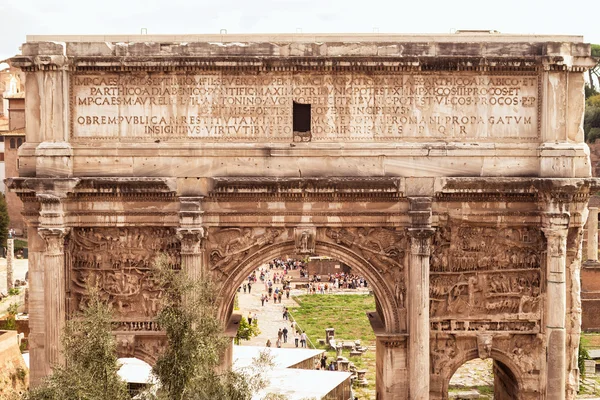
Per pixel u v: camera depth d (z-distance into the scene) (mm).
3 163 109938
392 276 29812
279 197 29312
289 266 118375
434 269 29719
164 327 25219
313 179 28781
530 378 29938
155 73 29422
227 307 30000
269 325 75688
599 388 51188
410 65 28953
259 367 30906
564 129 29125
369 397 49531
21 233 105312
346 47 29094
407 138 29516
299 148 29344
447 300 29812
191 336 24578
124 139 29531
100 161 29422
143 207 29500
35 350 29453
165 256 28516
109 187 28969
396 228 29625
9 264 76562
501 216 29484
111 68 29203
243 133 29531
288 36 29812
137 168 29422
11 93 118125
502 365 32344
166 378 24344
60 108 28969
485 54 29125
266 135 29516
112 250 29906
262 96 29453
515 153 29312
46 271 28828
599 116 127438
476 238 29812
